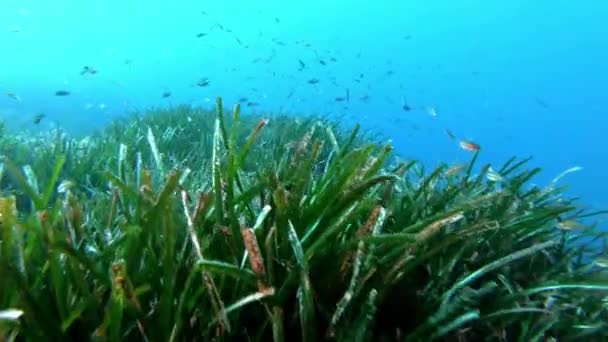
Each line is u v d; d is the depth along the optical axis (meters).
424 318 2.08
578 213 3.56
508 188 3.16
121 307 1.55
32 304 1.62
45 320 1.65
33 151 5.99
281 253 1.95
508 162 3.86
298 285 1.85
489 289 1.99
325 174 2.26
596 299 2.52
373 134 9.68
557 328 2.33
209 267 1.62
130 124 8.76
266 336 1.90
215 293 1.66
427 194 2.94
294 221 2.01
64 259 1.90
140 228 1.81
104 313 1.77
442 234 2.53
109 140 6.40
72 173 4.98
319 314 1.90
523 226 2.77
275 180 2.07
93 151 5.73
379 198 2.39
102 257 1.85
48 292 1.79
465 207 2.11
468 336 2.11
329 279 1.97
